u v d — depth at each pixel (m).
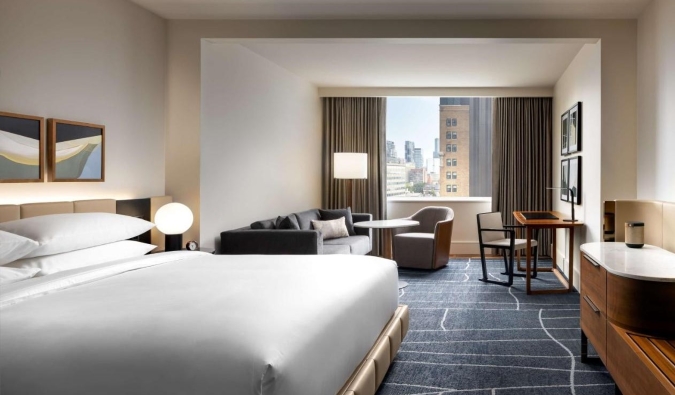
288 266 2.74
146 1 3.88
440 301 4.47
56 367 1.48
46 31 3.14
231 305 1.80
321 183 7.37
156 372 1.43
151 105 4.14
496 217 5.63
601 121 4.16
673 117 3.34
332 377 1.80
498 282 5.26
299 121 6.48
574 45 4.80
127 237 3.13
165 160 4.31
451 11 4.02
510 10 3.98
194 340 1.49
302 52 5.19
